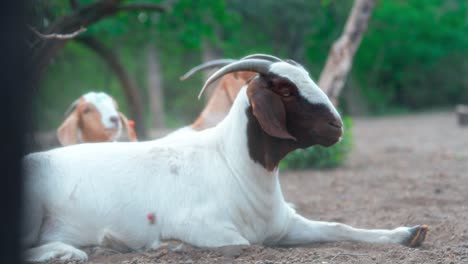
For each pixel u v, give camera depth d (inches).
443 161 611.2
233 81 342.3
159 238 257.9
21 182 124.8
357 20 588.7
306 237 272.2
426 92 2011.6
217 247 250.1
